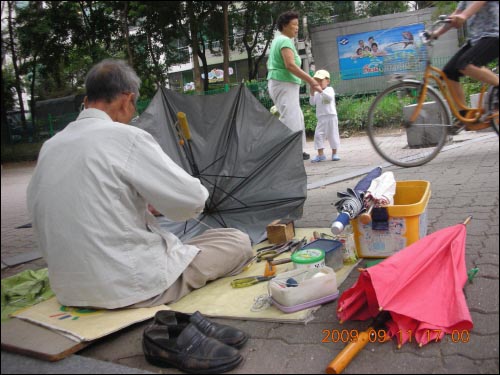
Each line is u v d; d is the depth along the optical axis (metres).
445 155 5.56
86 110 2.62
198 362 2.04
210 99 3.82
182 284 2.78
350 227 3.21
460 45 2.63
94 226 2.46
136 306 2.61
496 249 2.87
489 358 1.90
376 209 2.99
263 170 3.80
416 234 2.98
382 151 3.18
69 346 2.23
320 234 3.62
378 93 3.01
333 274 2.56
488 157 5.04
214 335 2.22
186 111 3.86
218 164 3.79
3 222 4.81
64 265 2.53
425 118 2.94
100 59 2.62
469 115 2.75
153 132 3.70
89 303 2.55
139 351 2.31
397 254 2.37
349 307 2.32
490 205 3.68
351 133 7.11
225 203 3.88
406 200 3.38
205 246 2.96
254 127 3.81
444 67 2.71
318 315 2.45
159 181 2.52
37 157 2.62
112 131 2.50
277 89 5.30
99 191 2.45
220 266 2.98
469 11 2.36
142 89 3.62
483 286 2.46
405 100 2.98
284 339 2.26
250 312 2.53
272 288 2.53
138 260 2.58
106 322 2.44
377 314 2.25
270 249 3.46
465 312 2.08
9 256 4.00
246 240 3.12
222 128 3.81
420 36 2.64
